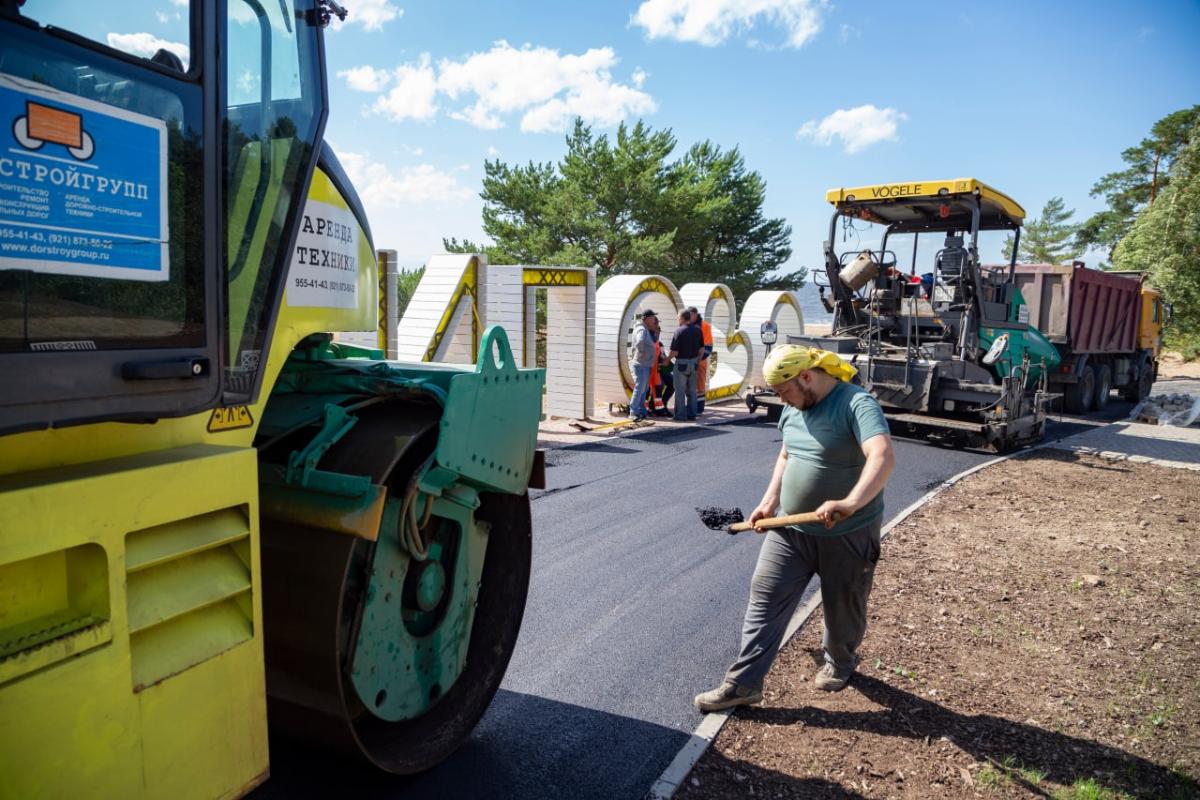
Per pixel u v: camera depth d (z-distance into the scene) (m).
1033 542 6.55
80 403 1.63
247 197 2.11
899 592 5.25
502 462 3.11
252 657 2.01
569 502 7.20
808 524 3.48
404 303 22.00
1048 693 3.97
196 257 1.86
